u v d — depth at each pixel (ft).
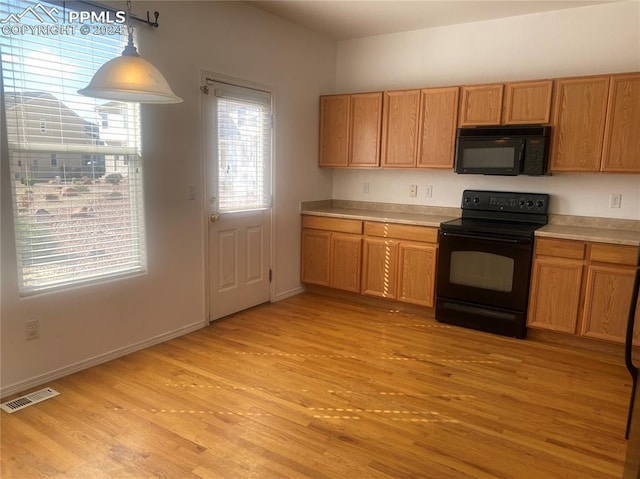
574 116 11.53
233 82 12.37
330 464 6.80
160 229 10.94
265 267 14.34
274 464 6.77
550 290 11.43
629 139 10.98
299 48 14.49
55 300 9.05
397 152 14.21
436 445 7.32
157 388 8.96
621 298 10.63
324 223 14.97
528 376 9.80
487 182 13.84
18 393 8.60
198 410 8.20
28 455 6.84
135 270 10.55
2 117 7.92
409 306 13.91
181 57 10.92
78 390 8.80
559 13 12.50
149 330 10.99
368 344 11.39
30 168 8.42
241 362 10.23
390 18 13.46
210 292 12.53
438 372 9.92
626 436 7.54
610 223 12.20
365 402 8.61
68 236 9.18
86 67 9.04
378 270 14.05
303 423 7.86
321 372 9.82
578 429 7.84
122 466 6.64
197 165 11.66
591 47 12.21
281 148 14.28
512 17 13.10
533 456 7.09
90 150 9.33
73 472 6.49
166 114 10.73
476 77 13.85
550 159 11.99
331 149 15.52
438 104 13.32
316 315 13.52
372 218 13.96
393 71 15.20
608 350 11.14
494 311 12.16
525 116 12.12
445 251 12.66
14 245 8.34
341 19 13.67
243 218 13.30
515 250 11.65
